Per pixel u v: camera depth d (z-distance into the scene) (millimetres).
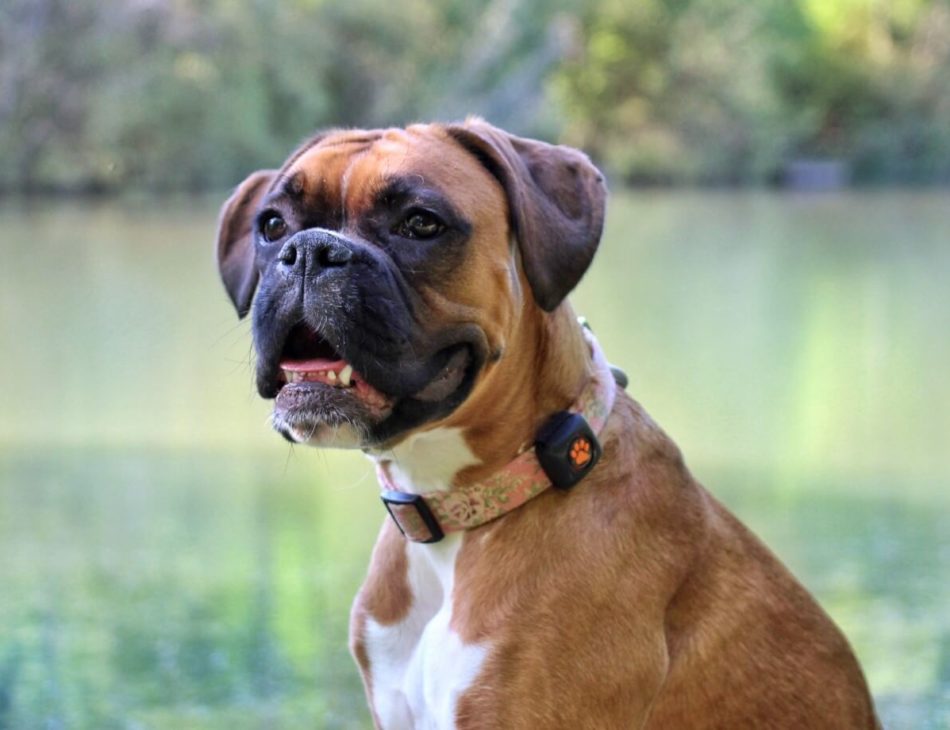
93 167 24547
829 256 28844
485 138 3209
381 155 3117
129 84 24109
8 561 8625
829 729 3377
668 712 3270
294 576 8156
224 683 6172
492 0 35344
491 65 34625
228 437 13703
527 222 3156
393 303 2938
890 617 7059
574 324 3375
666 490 3352
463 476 3236
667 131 46531
